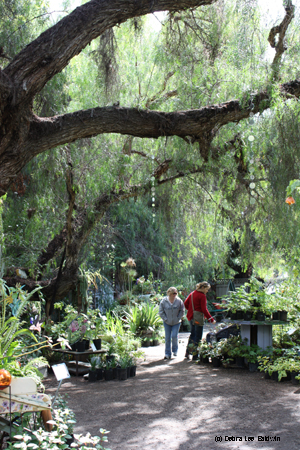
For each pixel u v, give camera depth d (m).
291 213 6.47
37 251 7.26
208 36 6.95
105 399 5.01
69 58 4.45
